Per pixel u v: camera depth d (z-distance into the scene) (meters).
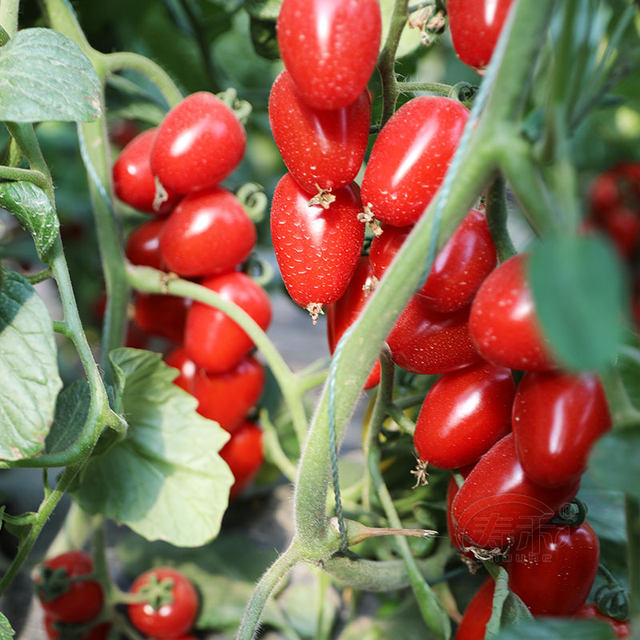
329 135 0.28
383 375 0.35
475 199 0.25
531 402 0.27
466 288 0.29
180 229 0.40
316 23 0.25
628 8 0.26
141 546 0.51
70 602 0.44
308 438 0.29
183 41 0.61
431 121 0.28
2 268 0.31
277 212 0.30
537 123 0.24
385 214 0.28
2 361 0.30
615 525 0.38
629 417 0.24
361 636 0.44
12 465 0.32
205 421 0.40
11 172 0.31
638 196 0.63
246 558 0.50
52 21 0.40
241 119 0.40
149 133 0.44
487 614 0.33
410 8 0.33
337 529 0.31
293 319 0.82
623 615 0.33
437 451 0.32
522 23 0.23
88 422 0.32
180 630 0.46
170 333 0.47
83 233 0.66
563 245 0.19
